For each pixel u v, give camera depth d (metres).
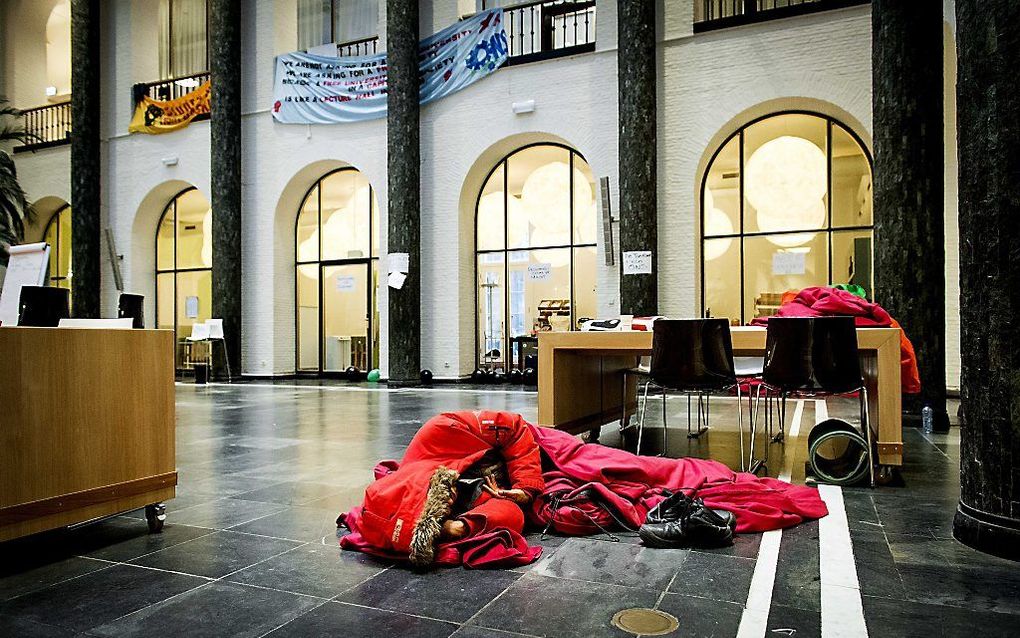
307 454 5.19
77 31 14.34
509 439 3.18
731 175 10.57
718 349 4.54
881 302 6.76
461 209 12.06
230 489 4.04
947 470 4.52
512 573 2.57
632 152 9.99
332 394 10.41
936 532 3.09
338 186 13.60
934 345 6.48
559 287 11.93
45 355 2.76
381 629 2.07
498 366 12.33
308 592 2.39
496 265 12.35
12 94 16.36
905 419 6.64
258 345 13.46
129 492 3.03
